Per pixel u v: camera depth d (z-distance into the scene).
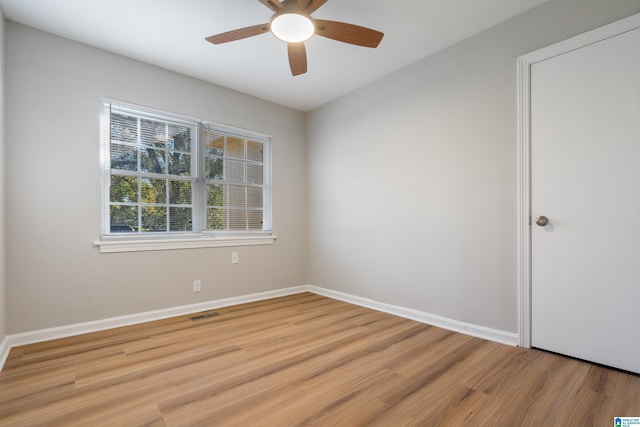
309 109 4.16
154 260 2.94
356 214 3.55
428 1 2.13
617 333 1.88
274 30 1.95
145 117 2.96
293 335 2.55
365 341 2.41
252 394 1.68
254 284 3.66
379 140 3.29
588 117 1.98
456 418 1.48
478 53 2.51
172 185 3.12
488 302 2.44
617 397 1.62
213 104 3.38
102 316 2.66
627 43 1.85
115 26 2.38
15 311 2.30
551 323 2.14
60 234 2.49
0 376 1.86
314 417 1.49
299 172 4.15
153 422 1.45
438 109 2.78
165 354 2.18
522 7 2.21
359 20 2.33
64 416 1.49
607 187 1.92
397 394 1.68
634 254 1.82
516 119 2.29
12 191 2.30
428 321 2.83
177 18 2.29
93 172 2.64
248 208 3.71
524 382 1.78
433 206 2.81
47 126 2.45
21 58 2.35
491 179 2.43
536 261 2.20
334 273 3.82
